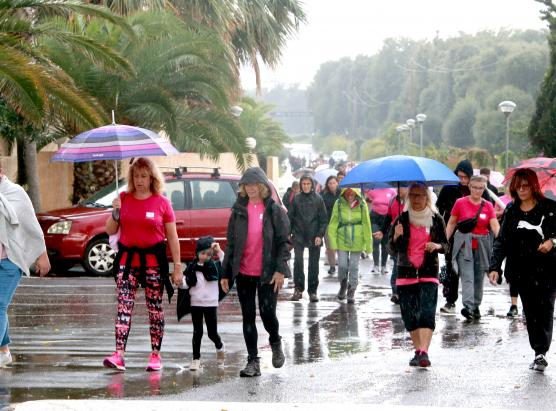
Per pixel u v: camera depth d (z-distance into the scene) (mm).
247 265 12336
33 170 29656
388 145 121438
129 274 12695
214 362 13352
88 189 30984
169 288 12773
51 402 10227
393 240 13125
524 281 12773
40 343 14711
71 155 13500
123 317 12664
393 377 12180
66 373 12359
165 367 12938
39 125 22281
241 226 12305
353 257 20578
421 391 11289
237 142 30406
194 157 44062
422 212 13008
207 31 35406
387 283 24750
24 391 11266
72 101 23547
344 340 15422
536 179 12859
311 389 11445
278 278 12250
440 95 137500
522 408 10391
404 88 163750
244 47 42625
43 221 24188
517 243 12812
